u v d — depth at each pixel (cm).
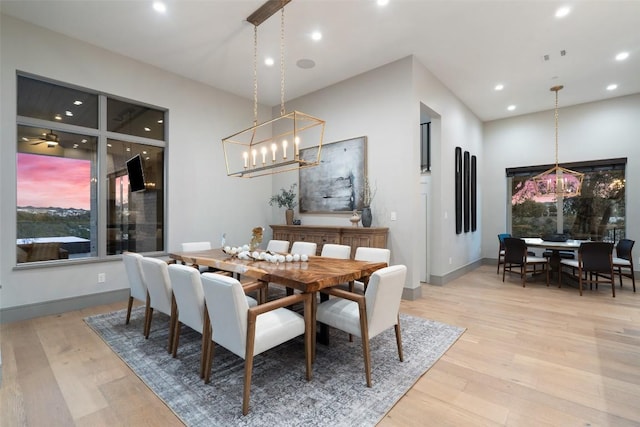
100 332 306
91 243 403
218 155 532
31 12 329
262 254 317
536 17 339
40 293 353
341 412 183
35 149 364
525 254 510
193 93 498
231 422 174
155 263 267
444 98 522
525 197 698
